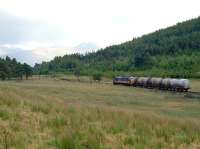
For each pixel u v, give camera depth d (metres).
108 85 101.19
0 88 20.81
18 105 14.66
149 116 17.56
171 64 182.62
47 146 9.59
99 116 15.20
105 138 11.12
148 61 194.75
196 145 11.51
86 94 62.38
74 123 12.70
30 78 156.25
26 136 10.16
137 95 65.94
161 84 81.81
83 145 10.05
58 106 16.36
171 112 37.72
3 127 10.70
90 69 199.75
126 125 13.69
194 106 47.59
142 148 10.36
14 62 141.38
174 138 12.17
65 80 135.75
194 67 165.38
